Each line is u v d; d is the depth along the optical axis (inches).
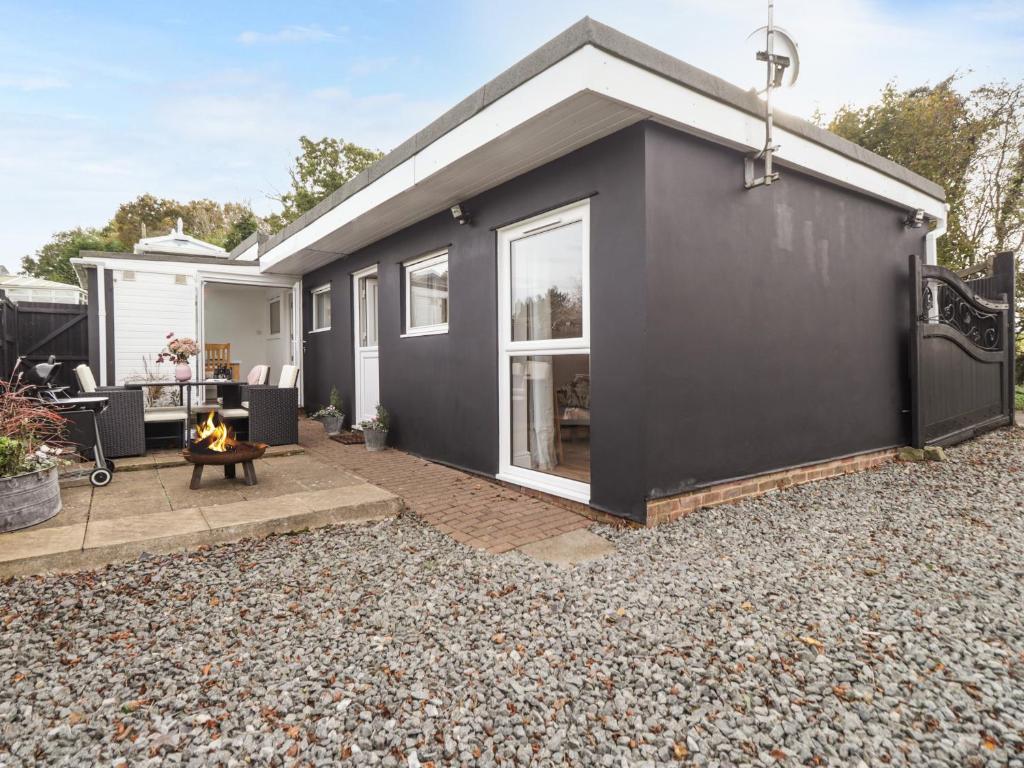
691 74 139.1
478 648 85.5
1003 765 61.1
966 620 94.0
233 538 132.0
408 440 246.1
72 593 103.3
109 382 327.9
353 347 303.6
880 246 218.1
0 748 63.4
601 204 149.7
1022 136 486.9
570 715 70.1
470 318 204.2
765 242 170.2
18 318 337.7
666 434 144.2
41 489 133.8
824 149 183.2
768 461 172.7
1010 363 299.9
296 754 62.8
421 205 212.1
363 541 134.6
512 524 148.1
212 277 349.7
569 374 167.9
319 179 930.7
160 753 62.7
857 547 128.6
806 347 184.9
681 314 146.6
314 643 86.7
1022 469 206.4
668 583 108.7
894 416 224.2
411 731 66.5
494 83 146.1
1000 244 507.2
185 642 87.0
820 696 73.6
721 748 64.1
